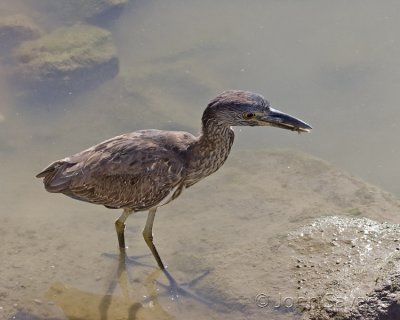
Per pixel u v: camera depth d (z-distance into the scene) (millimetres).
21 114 16438
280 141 15672
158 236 11750
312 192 12711
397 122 16234
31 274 10773
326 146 15500
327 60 18469
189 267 10875
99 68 17797
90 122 16266
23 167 14258
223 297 10156
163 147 10648
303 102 17000
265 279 10312
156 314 10094
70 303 10266
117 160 10477
